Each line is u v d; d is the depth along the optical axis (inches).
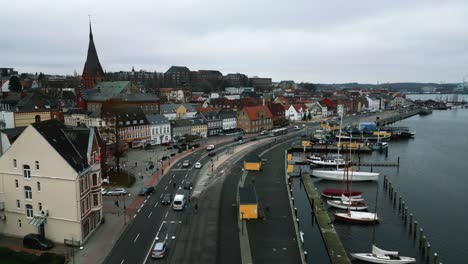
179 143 5502.0
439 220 2775.6
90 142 2239.2
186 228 2304.4
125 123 4940.9
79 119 5364.2
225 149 5123.0
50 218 2064.5
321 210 2802.7
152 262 1868.8
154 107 6707.7
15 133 3454.7
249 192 2642.7
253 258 1924.2
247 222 2410.2
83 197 2085.4
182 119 6063.0
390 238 2442.2
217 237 2175.2
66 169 1994.3
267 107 7701.8
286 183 3393.2
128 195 2957.7
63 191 2020.2
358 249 2267.5
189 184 3191.4
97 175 2263.8
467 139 6658.5
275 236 2199.8
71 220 2031.3
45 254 1865.2
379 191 3481.8
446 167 4475.9
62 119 5369.1
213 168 3956.7
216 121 6604.3
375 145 5585.6
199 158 4493.1
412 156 5123.0
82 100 6722.4
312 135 6402.6
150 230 2266.2
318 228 2527.1
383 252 2107.5
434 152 5428.2
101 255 1932.8
